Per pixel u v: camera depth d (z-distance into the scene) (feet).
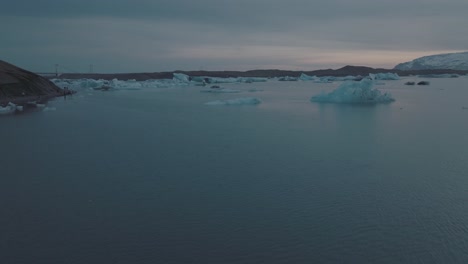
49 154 57.26
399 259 28.04
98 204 37.78
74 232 32.14
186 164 51.31
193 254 28.78
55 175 46.85
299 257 28.30
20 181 44.78
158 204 37.63
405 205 37.19
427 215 34.94
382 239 30.71
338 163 51.52
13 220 34.53
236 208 36.52
